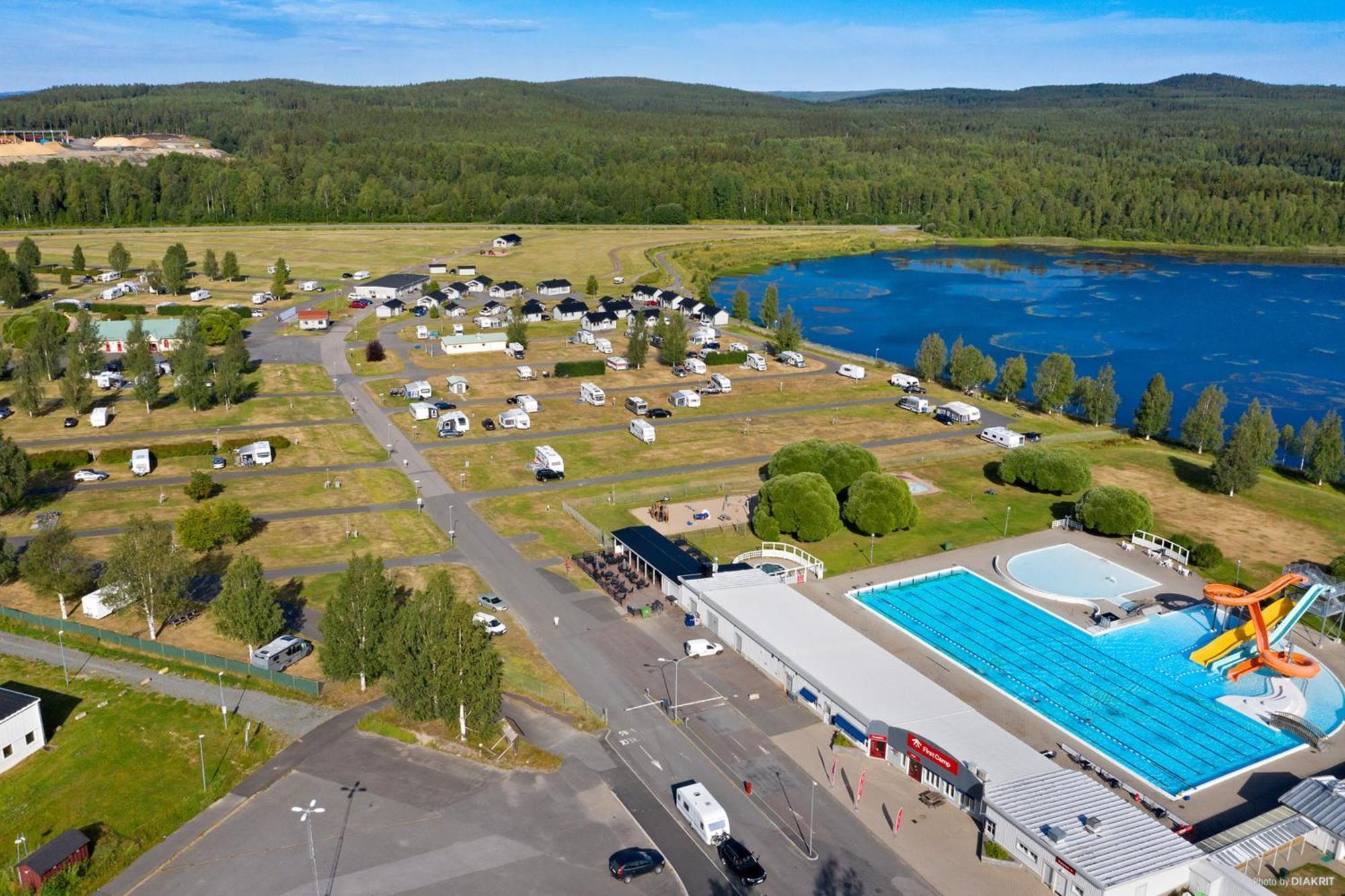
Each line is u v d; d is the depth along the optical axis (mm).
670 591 105000
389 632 83625
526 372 195375
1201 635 100812
